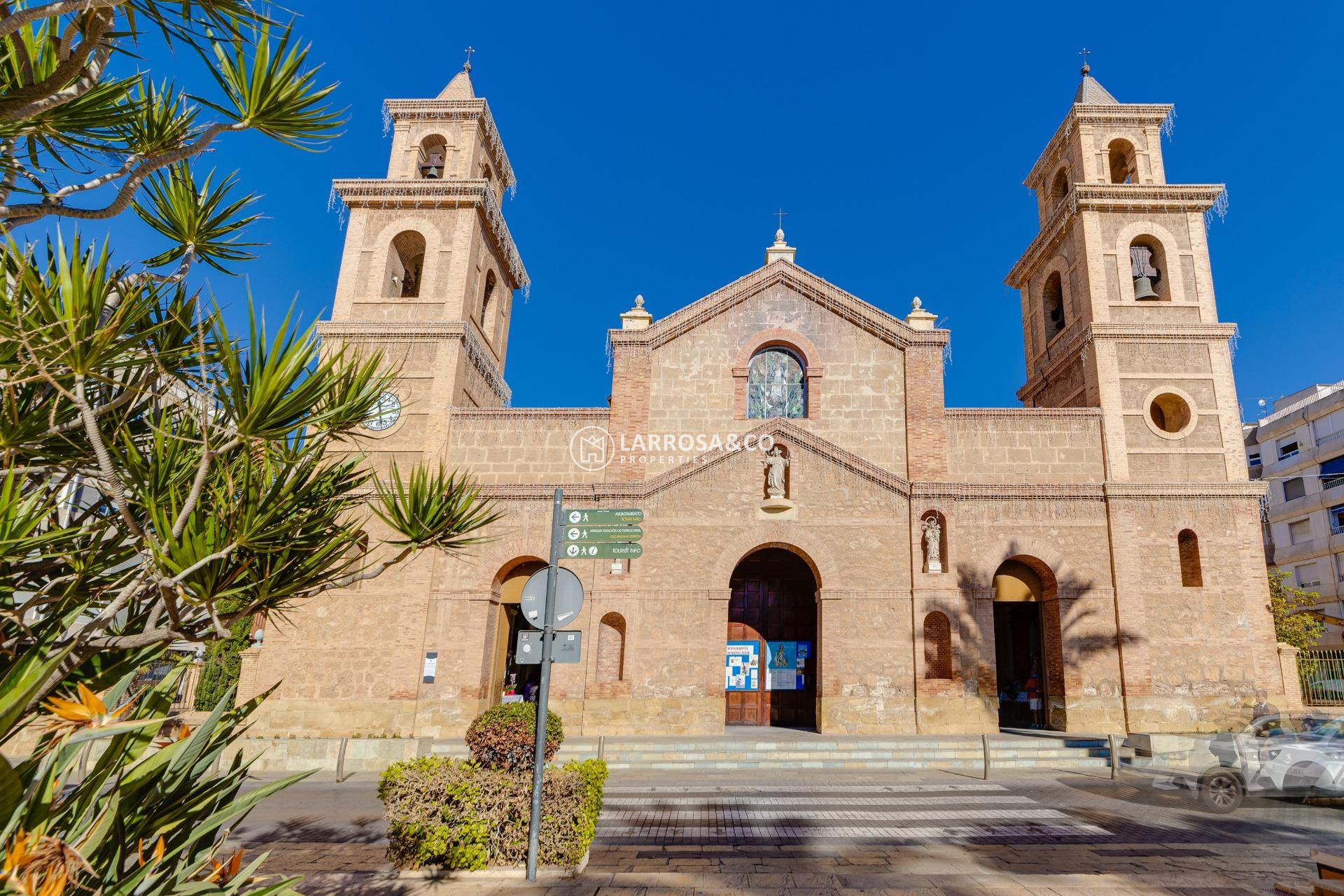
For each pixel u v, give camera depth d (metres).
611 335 23.17
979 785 15.39
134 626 4.59
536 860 8.42
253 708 4.88
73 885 3.44
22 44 4.34
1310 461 42.94
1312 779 12.44
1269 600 20.56
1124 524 21.05
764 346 23.58
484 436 22.39
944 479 21.56
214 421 4.67
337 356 4.62
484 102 25.45
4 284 4.18
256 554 4.45
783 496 21.47
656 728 19.86
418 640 20.30
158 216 5.80
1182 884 8.50
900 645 20.45
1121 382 22.42
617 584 20.84
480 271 25.47
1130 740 18.83
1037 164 27.75
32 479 4.96
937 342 22.84
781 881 8.59
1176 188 23.61
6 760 3.10
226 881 4.19
